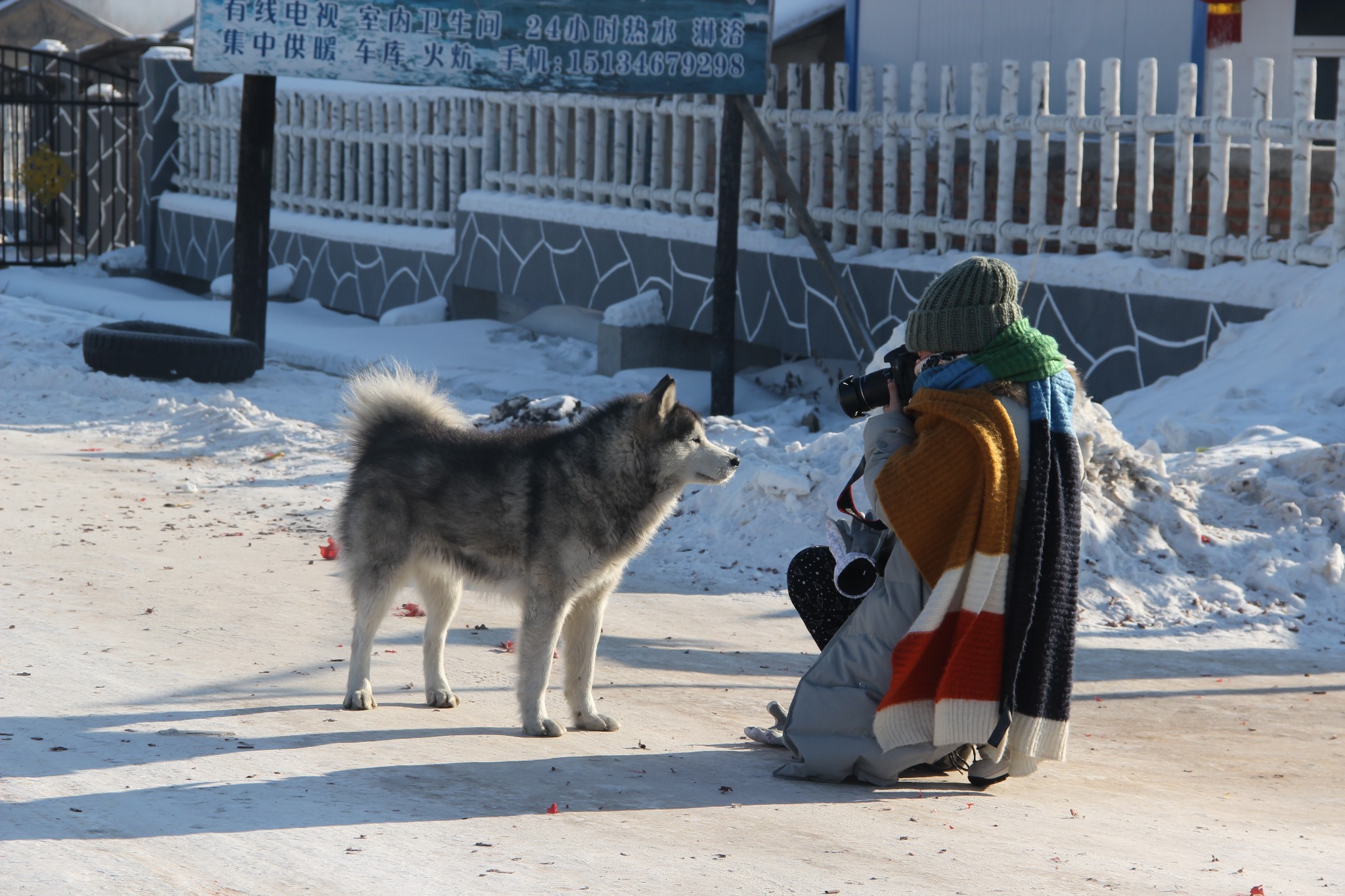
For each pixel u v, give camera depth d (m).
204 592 8.58
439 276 24.42
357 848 4.16
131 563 9.33
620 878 3.96
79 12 52.72
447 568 6.19
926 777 5.45
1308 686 7.44
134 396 16.95
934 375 5.00
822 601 5.51
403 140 25.31
